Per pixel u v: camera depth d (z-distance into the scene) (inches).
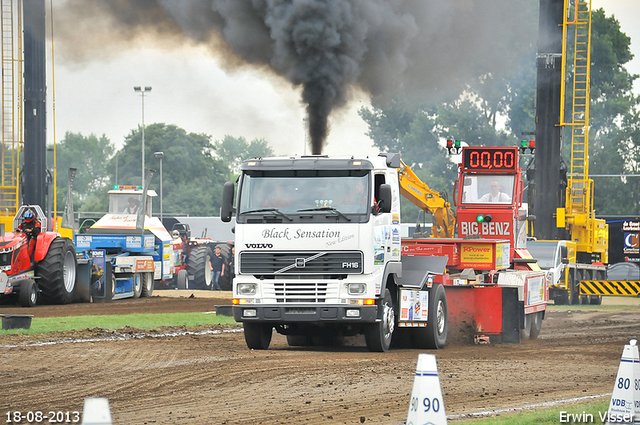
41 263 2957.7
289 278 1770.4
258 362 1620.3
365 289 1755.7
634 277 6294.3
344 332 1883.6
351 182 1786.4
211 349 1835.6
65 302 3053.6
